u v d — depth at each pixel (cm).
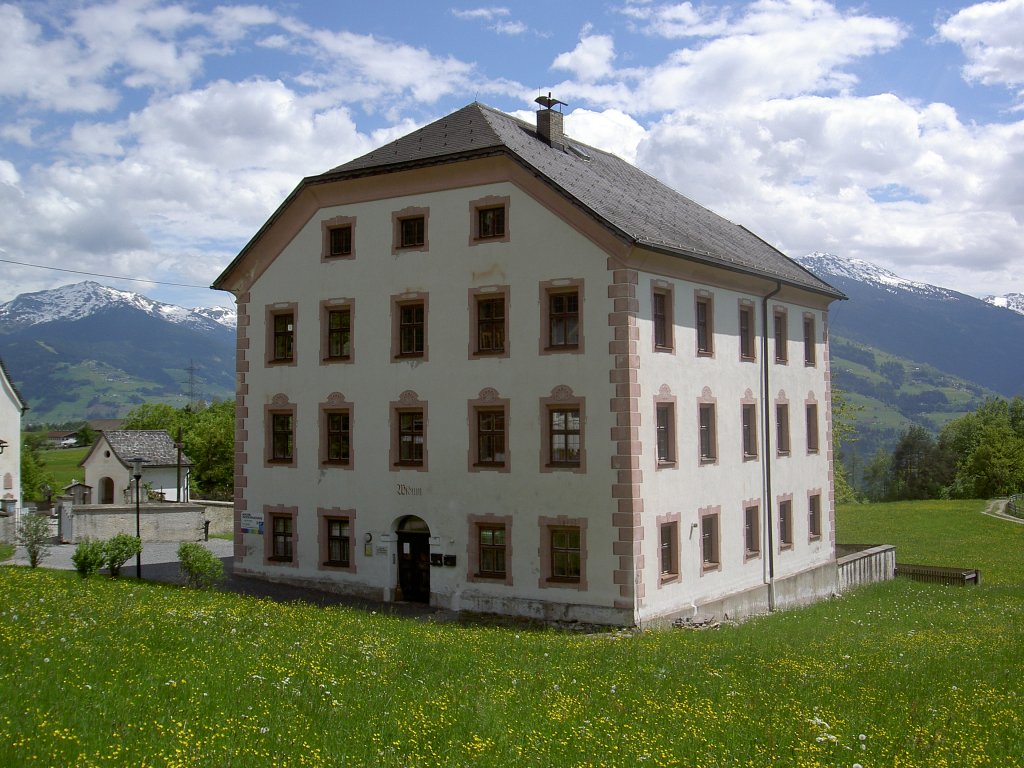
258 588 3253
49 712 1159
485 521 2922
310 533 3266
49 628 1728
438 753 1193
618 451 2722
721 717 1488
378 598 3111
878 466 18938
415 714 1352
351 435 3194
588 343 2780
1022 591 4359
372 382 3155
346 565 3192
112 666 1452
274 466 3353
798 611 3394
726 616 3177
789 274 3897
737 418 3356
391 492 3100
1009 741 1423
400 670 1691
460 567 2958
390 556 3102
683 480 2975
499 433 2942
